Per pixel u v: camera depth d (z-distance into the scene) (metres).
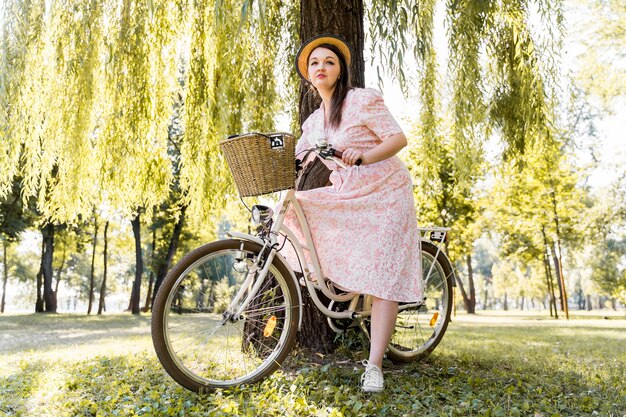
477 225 20.08
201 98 5.52
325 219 2.57
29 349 5.55
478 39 4.57
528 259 22.77
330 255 2.56
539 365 3.55
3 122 4.81
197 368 2.68
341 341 3.25
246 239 2.48
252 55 5.48
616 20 15.51
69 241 28.27
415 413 2.18
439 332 3.41
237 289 2.53
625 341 6.62
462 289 27.62
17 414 2.18
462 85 4.62
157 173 5.95
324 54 2.64
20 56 4.82
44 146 5.28
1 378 3.02
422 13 4.34
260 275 2.49
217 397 2.33
